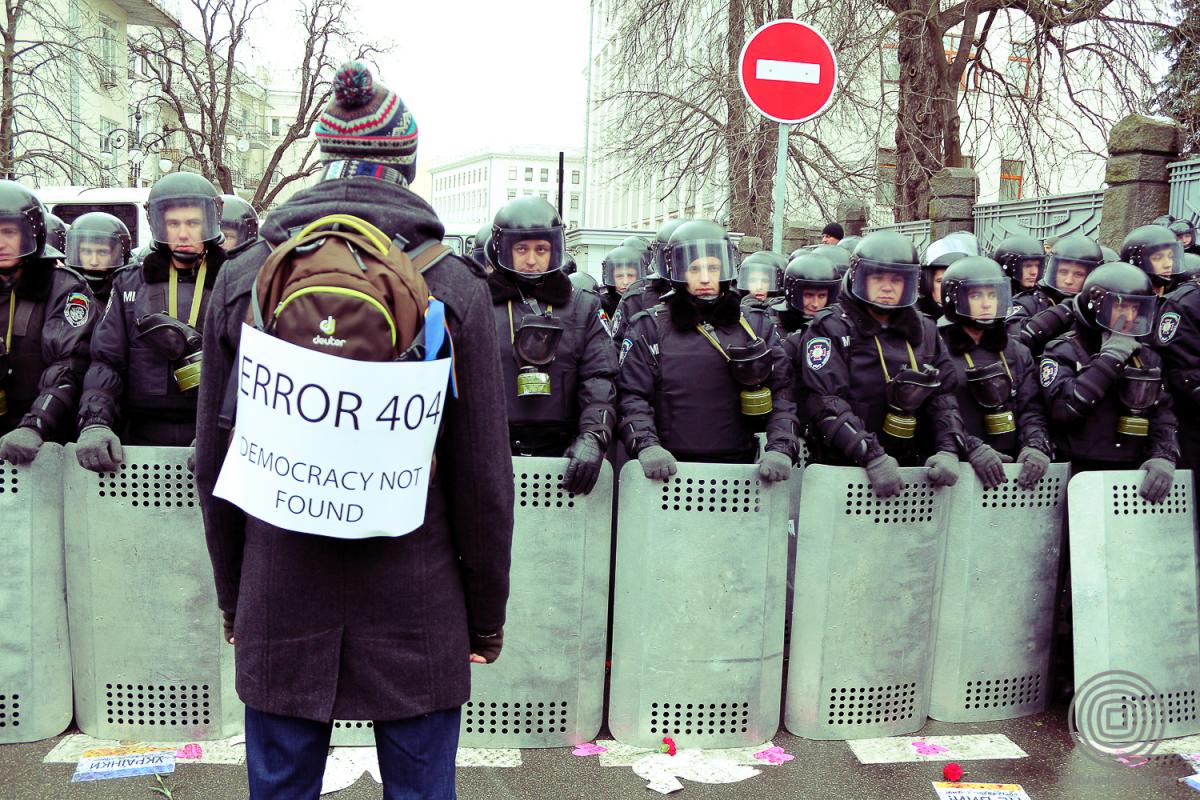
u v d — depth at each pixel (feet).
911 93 48.16
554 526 10.14
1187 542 11.07
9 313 10.54
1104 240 28.19
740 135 47.88
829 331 10.71
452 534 5.55
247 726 5.51
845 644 10.52
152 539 9.83
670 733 10.36
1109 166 27.94
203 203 10.16
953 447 10.64
